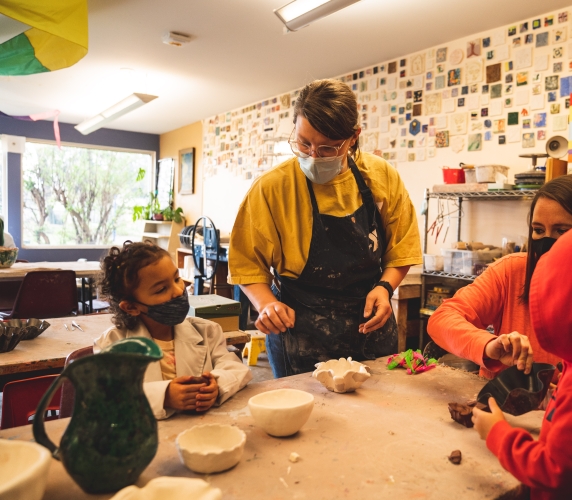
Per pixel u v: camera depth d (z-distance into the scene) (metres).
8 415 1.53
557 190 1.10
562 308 0.69
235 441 0.86
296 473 0.79
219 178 6.54
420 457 0.85
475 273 3.04
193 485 0.64
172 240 7.02
